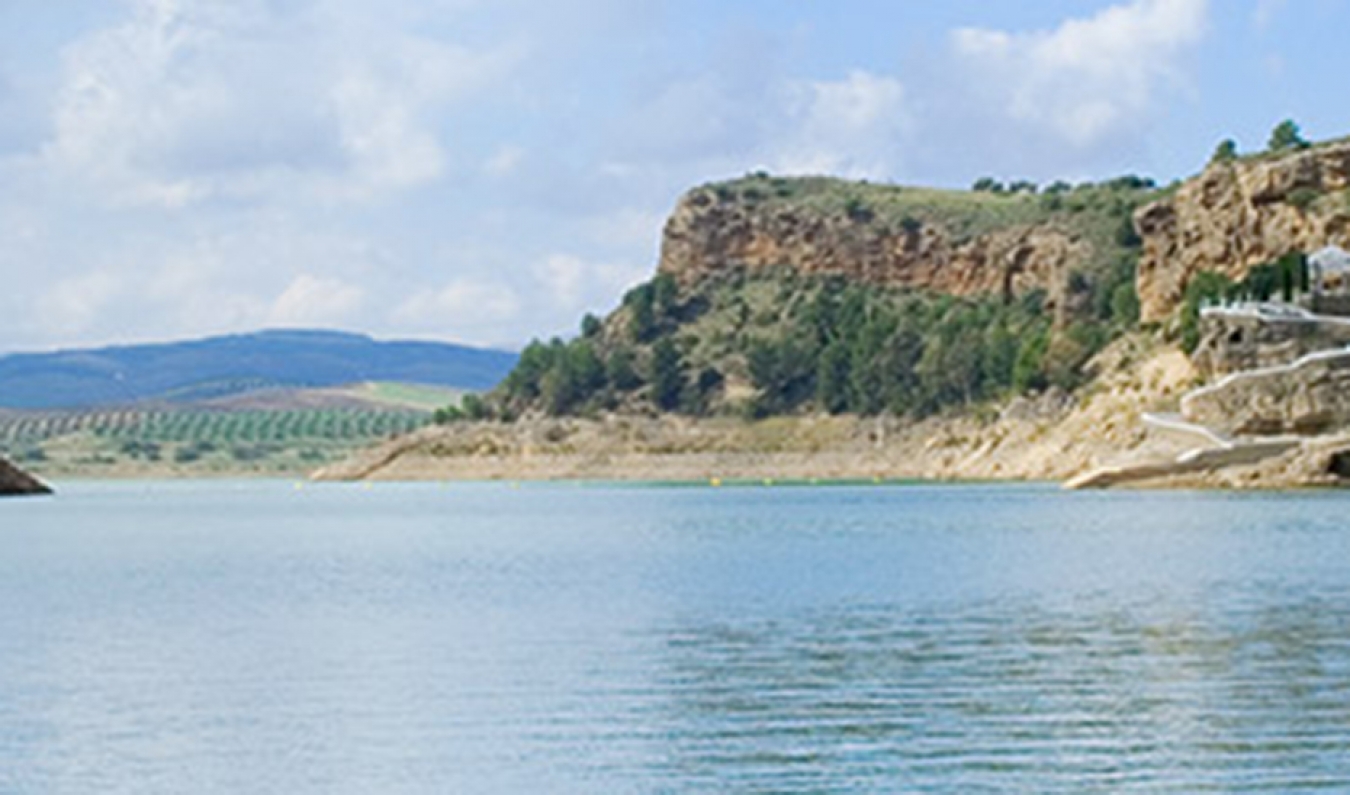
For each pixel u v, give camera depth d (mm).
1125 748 52875
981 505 193250
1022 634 76938
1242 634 75562
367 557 134250
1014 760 51719
